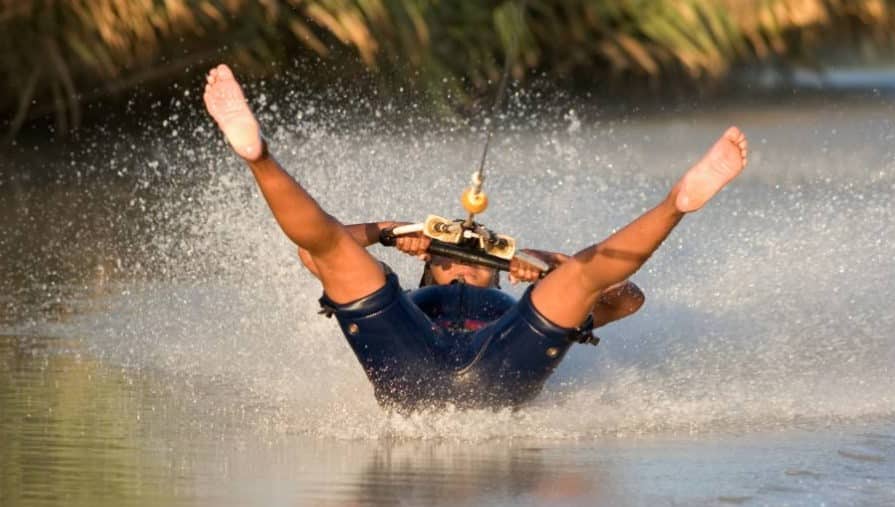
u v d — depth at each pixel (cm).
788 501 1823
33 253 3772
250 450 2061
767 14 7469
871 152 6153
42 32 5803
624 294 2412
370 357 2220
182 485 1878
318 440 2127
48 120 6291
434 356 2212
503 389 2225
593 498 1841
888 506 1802
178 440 2105
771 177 5272
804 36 8100
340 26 6131
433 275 2489
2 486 1856
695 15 7450
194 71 6397
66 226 4231
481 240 2272
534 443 2117
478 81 6956
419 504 1812
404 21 6431
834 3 7781
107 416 2236
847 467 1984
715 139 6600
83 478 1902
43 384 2433
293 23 6219
